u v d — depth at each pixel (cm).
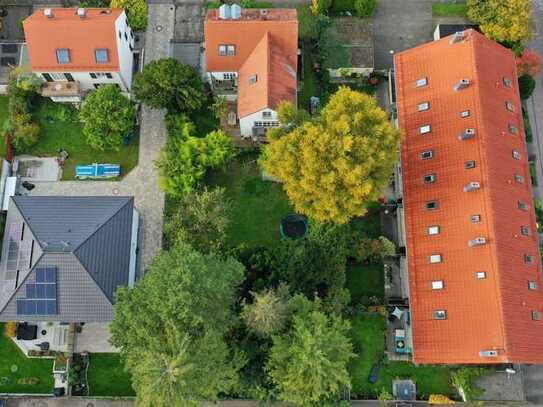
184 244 4762
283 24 5519
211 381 4225
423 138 5312
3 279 5159
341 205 4822
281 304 4431
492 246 4728
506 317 4575
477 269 4759
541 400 5459
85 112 5697
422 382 5475
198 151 5669
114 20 5556
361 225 5878
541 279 4997
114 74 5900
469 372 5334
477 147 5003
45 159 6112
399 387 5447
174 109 5962
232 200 5953
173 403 3953
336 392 5000
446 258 4925
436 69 5381
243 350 4747
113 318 5038
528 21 5938
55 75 5919
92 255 5084
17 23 6531
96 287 5041
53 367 5522
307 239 5262
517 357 4519
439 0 6638
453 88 5241
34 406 5491
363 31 6253
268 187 6000
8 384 5509
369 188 4556
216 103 5894
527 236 5025
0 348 5597
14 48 6288
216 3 6594
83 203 5391
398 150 5397
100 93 5681
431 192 5147
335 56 6175
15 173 6069
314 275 5128
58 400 5512
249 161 6062
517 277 4788
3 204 5903
